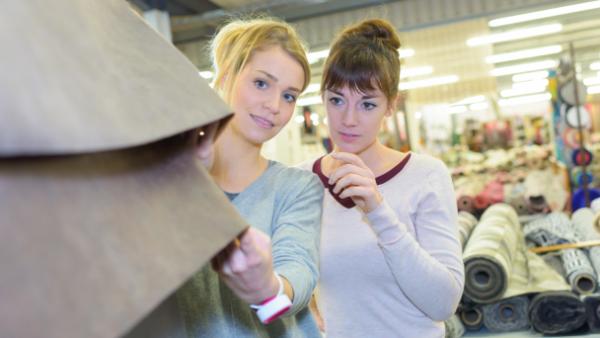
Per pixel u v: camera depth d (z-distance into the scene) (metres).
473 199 3.44
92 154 0.44
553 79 3.70
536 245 3.00
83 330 0.35
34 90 0.34
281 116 1.04
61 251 0.36
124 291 0.39
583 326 2.39
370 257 1.38
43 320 0.33
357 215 1.42
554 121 3.66
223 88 1.07
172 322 0.68
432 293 1.26
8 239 0.33
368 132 1.38
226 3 3.92
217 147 1.01
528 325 2.45
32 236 0.35
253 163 1.03
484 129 3.88
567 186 3.51
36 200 0.36
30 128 0.32
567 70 3.65
